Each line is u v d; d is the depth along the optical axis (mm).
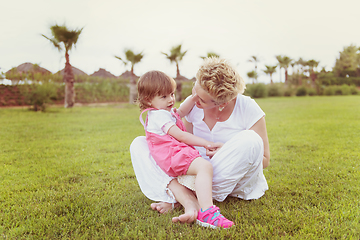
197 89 1645
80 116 8969
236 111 1889
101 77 17156
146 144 1985
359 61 28703
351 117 7102
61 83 14297
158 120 1843
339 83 26516
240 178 1721
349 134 4754
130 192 2229
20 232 1587
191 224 1628
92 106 13648
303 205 1845
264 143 1899
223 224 1508
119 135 5324
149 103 1979
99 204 1943
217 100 1611
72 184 2498
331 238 1429
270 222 1598
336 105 11414
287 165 2965
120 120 7809
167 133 1837
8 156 3672
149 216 1780
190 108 2016
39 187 2412
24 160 3457
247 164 1659
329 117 7336
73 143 4578
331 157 3229
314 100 15578
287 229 1534
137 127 6438
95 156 3609
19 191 2326
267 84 23672
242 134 1667
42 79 12039
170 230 1559
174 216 1751
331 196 1986
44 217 1778
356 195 2010
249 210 1788
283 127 5863
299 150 3734
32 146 4359
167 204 1846
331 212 1718
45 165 3195
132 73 15453
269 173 2686
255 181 1898
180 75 17438
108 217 1736
